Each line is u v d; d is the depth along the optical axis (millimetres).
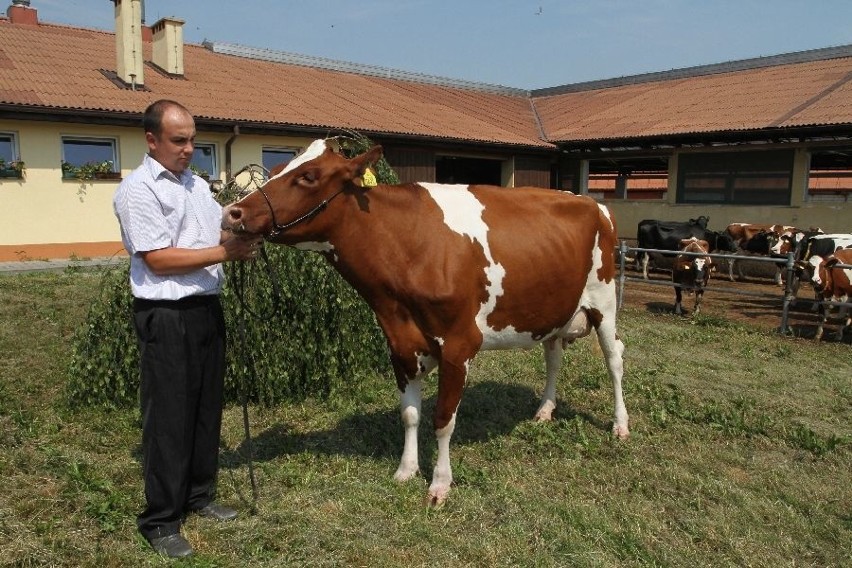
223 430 4684
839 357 7414
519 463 4270
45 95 12711
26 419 4684
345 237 3402
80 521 3330
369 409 5207
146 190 2900
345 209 3354
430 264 3484
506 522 3502
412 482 3904
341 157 3311
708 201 17547
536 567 3098
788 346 7926
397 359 3740
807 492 3988
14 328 7250
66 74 14273
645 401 5566
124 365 5043
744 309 10898
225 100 15711
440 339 3592
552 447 4555
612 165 23125
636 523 3531
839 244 11836
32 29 17094
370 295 3590
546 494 3869
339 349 5672
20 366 5957
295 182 3168
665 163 21875
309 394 5512
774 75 20438
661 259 14898
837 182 26953
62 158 12977
